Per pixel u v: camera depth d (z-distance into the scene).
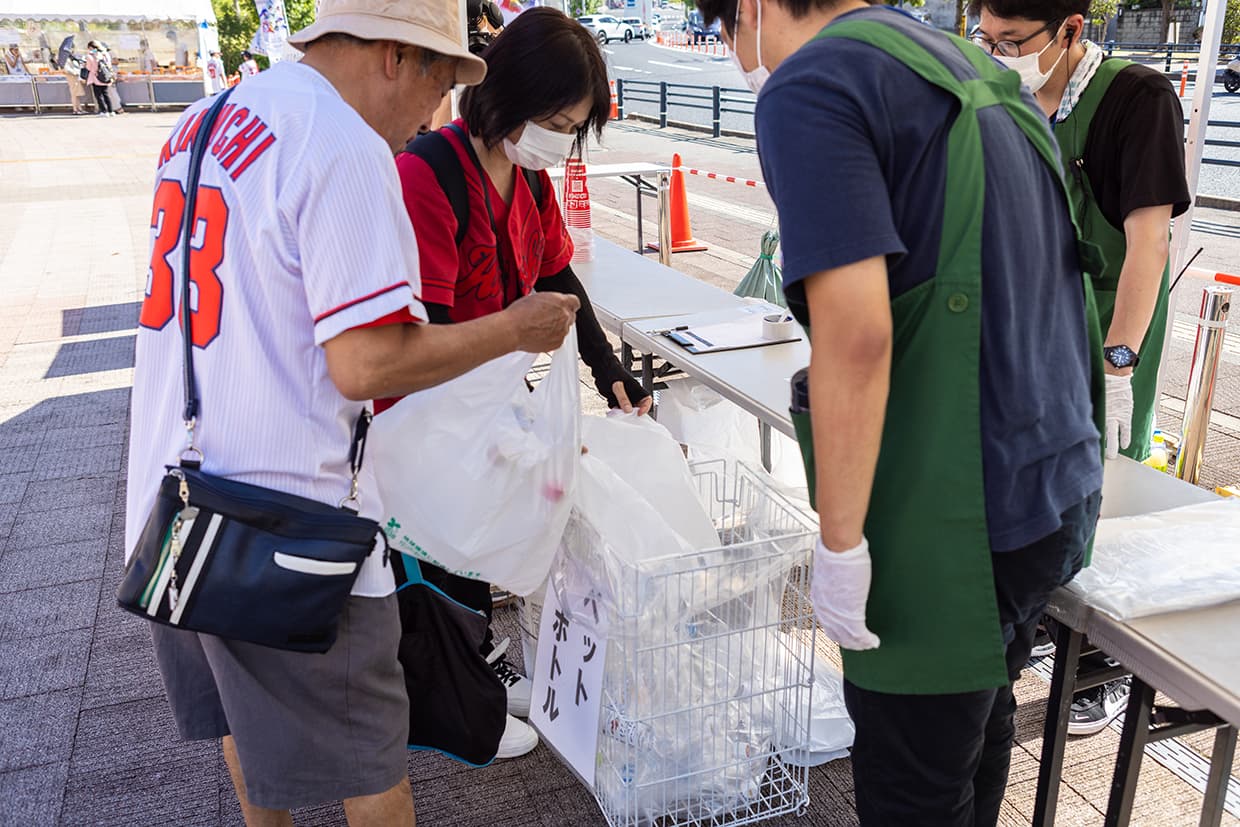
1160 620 1.42
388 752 1.52
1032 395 1.19
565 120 1.89
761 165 1.17
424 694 1.85
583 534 1.84
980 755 1.52
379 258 1.25
